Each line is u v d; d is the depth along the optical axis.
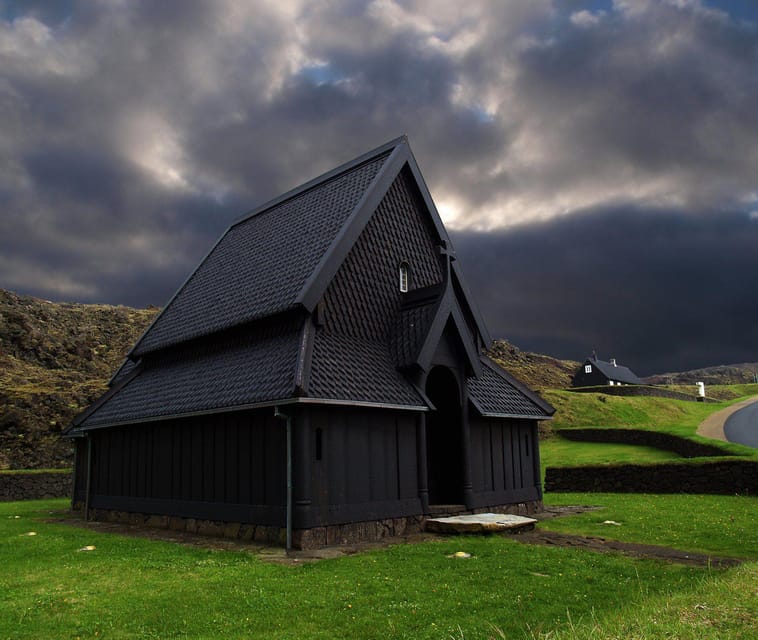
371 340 18.09
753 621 6.98
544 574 10.82
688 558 12.06
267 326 18.02
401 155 20.30
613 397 70.88
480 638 7.51
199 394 17.78
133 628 8.16
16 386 45.38
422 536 15.61
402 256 20.06
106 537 16.58
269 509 15.06
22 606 9.18
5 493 31.34
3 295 71.56
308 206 21.67
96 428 21.78
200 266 26.02
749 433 42.59
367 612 8.66
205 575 11.09
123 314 79.00
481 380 21.14
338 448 14.99
